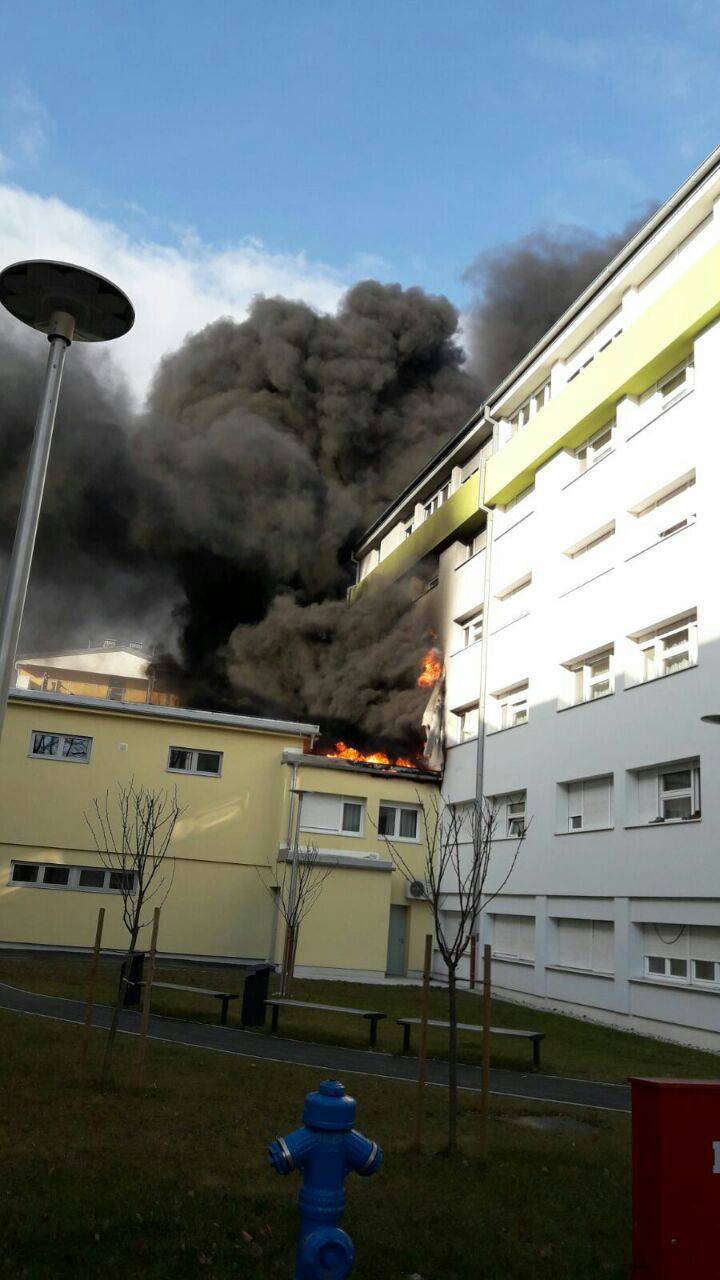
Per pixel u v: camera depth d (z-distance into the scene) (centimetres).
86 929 2341
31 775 2386
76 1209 501
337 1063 1100
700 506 1717
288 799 2509
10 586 713
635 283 2083
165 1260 444
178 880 2422
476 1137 736
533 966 2042
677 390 1848
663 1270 378
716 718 1178
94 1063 953
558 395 2230
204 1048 1135
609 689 1975
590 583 2052
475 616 2711
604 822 1903
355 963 2300
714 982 1544
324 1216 379
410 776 2644
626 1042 1512
